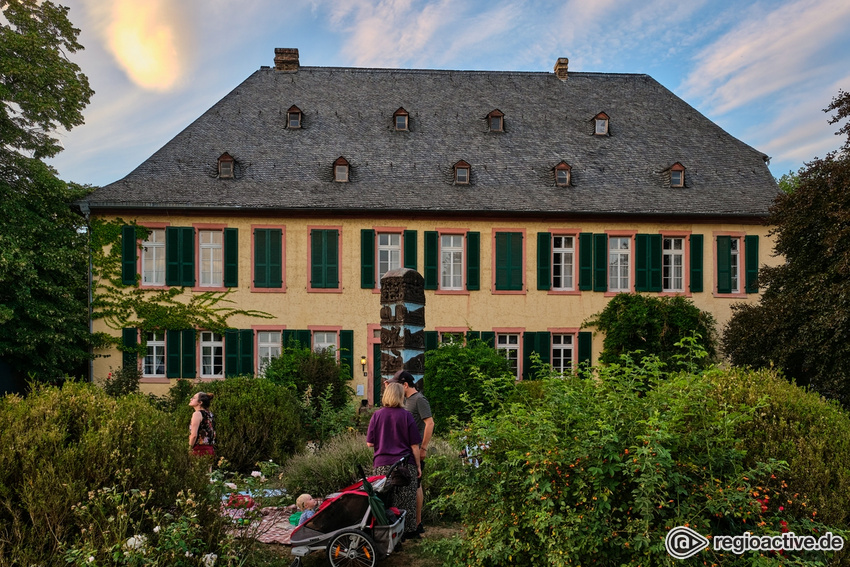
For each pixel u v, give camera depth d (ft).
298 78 72.64
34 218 54.24
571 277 61.87
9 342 51.44
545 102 73.67
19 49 54.44
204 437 24.80
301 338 58.39
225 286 57.88
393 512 17.90
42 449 15.28
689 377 16.07
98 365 56.65
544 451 15.07
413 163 63.93
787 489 15.55
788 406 17.49
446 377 42.63
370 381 58.95
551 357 60.64
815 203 42.06
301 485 25.84
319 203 57.88
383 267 60.13
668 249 62.69
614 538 14.08
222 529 17.47
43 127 58.29
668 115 73.82
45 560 14.21
